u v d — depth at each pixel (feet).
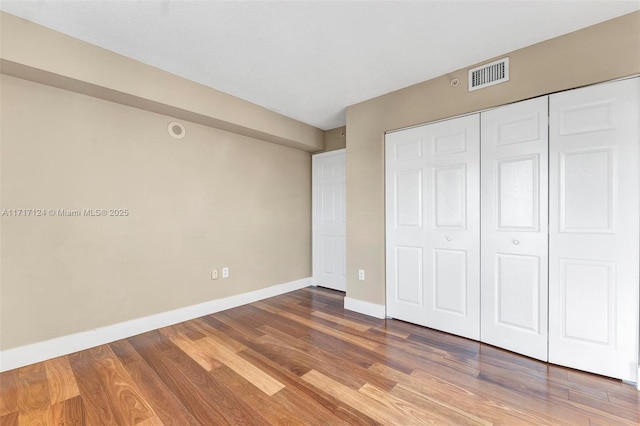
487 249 7.61
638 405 5.18
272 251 12.45
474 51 7.13
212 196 10.28
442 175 8.41
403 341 7.84
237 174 11.10
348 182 10.59
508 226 7.25
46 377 6.09
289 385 5.85
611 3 5.48
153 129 8.77
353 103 10.37
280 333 8.41
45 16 5.81
